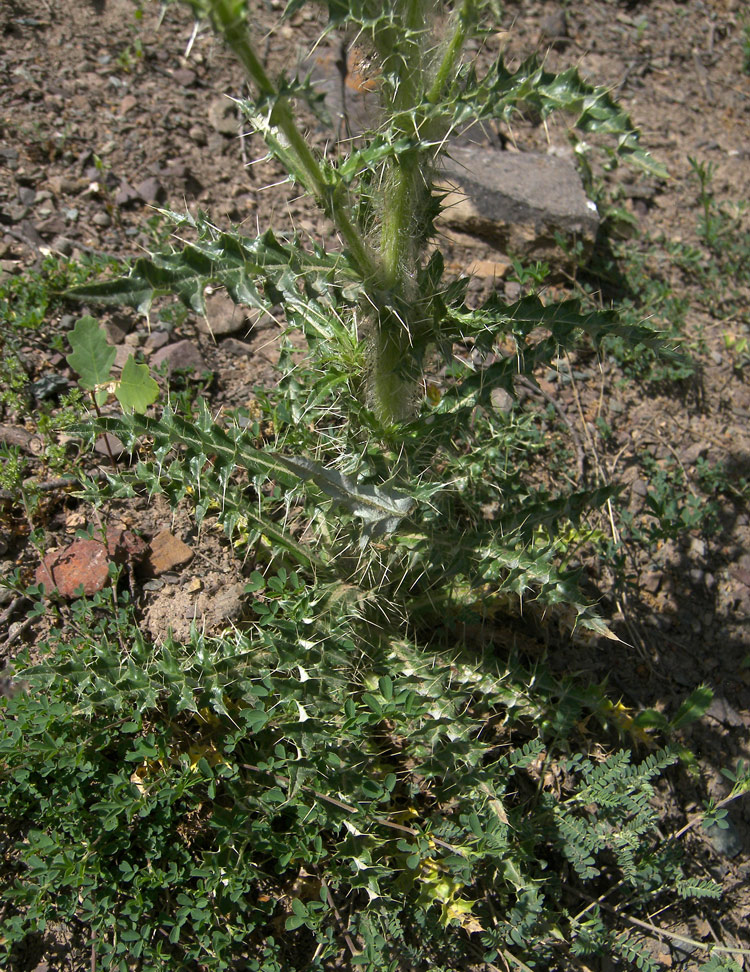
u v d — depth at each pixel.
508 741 0.78
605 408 1.01
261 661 0.69
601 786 0.72
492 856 0.67
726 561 0.94
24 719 0.64
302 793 0.65
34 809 0.67
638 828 0.71
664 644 0.88
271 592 0.78
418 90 0.56
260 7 1.18
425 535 0.70
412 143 0.54
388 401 0.68
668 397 1.04
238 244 0.54
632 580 0.90
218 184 1.05
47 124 1.03
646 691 0.85
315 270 0.58
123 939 0.61
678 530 0.93
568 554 0.86
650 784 0.78
